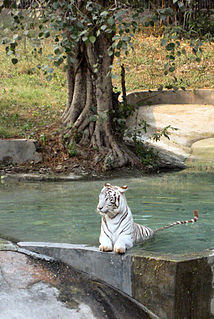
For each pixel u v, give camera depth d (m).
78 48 15.09
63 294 6.27
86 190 11.85
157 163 15.52
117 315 6.14
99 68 14.88
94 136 15.10
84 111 15.38
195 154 17.53
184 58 29.02
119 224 6.84
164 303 6.17
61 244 7.17
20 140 14.48
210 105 25.31
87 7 11.04
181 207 9.91
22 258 6.91
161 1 29.73
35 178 13.23
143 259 6.33
